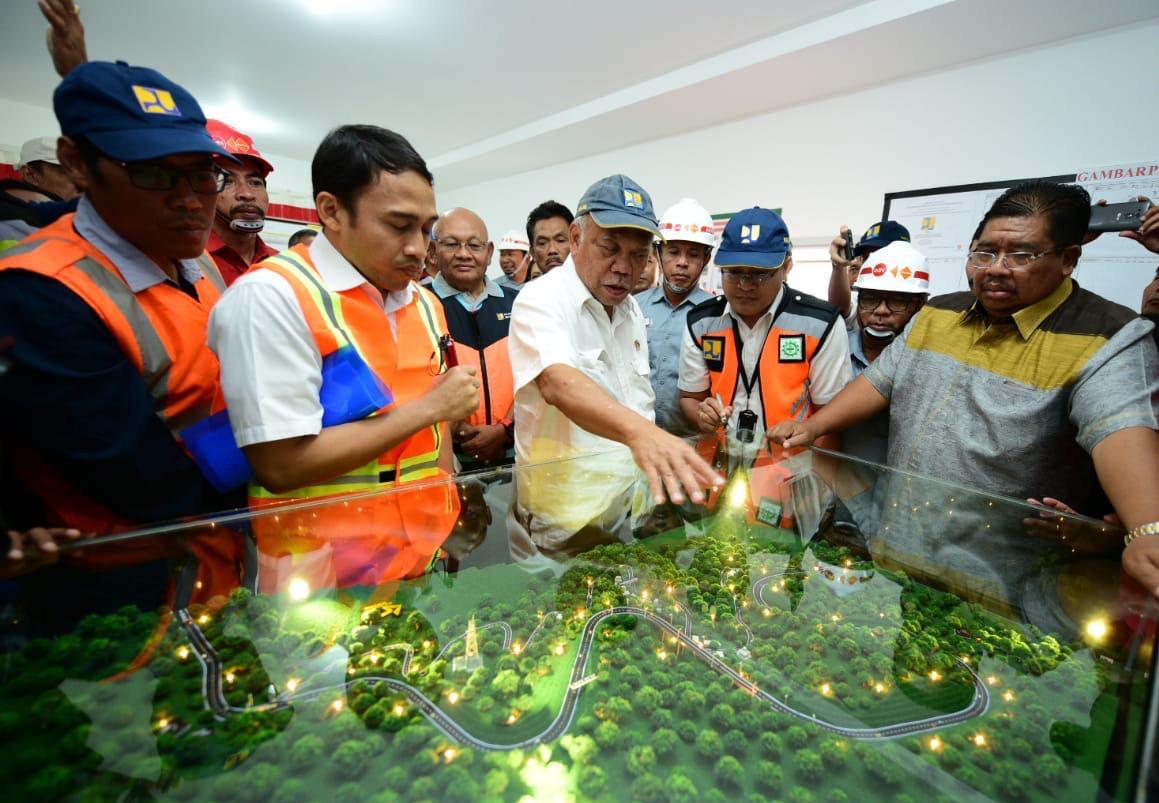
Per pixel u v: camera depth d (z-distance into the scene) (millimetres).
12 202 1169
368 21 3352
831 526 1221
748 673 799
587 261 1295
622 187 1229
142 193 878
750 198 3795
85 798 538
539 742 673
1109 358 1038
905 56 2781
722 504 1276
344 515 988
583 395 1141
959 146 2801
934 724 713
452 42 3527
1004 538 1050
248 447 934
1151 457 920
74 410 805
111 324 875
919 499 1222
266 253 1992
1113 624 837
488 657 804
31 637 707
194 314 1036
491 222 6656
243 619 792
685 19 2998
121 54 3838
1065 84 2477
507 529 1084
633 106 3838
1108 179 2385
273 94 4566
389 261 1004
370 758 626
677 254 2287
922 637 877
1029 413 1146
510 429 2014
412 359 1153
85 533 818
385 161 941
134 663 697
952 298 1396
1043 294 1152
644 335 1605
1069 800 600
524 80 4020
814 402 1771
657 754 662
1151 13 2223
